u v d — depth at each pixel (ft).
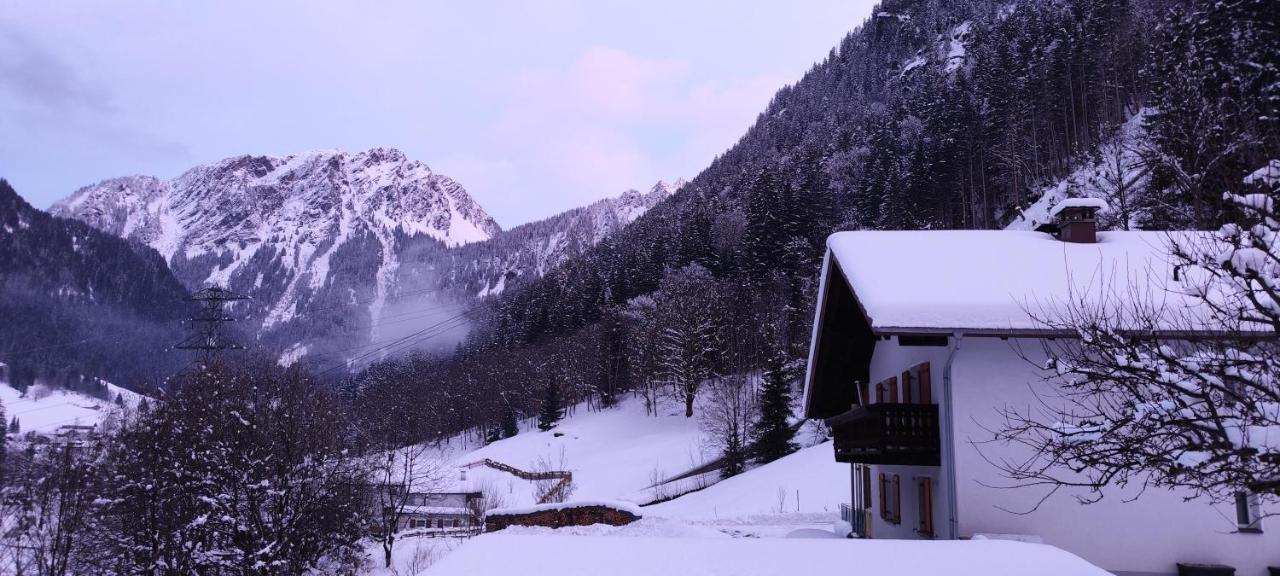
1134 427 29.53
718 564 31.81
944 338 53.21
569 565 31.91
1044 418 51.16
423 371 514.27
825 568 31.32
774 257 315.37
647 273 409.49
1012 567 31.35
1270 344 33.50
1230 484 28.71
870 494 79.20
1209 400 27.73
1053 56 307.99
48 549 88.33
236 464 83.25
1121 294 50.57
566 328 417.08
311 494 85.81
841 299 72.18
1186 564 49.83
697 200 581.12
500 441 298.15
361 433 112.57
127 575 85.71
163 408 100.42
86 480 95.71
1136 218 98.37
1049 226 67.31
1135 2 281.54
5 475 109.81
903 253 60.08
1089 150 244.83
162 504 87.35
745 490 135.13
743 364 260.83
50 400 517.55
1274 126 29.22
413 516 137.69
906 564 31.81
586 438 265.34
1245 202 28.09
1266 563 49.98
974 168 316.19
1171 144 34.01
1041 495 50.96
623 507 103.71
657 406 277.85
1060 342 51.67
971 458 51.60
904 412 55.47
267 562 77.92
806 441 179.01
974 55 516.32
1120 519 50.62
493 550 34.65
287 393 101.65
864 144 490.90
